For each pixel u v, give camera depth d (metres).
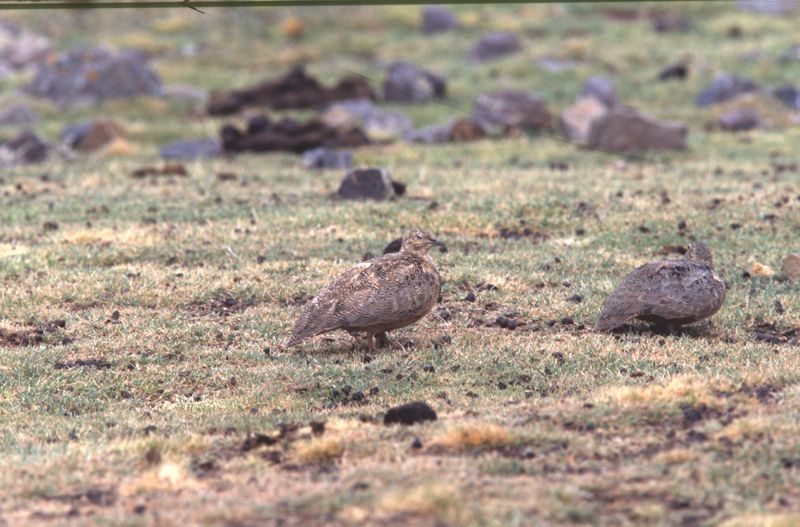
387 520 21.31
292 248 47.12
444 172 64.19
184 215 53.59
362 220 50.97
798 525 20.67
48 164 71.69
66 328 37.81
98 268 44.91
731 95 93.44
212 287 41.56
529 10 135.88
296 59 114.94
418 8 134.62
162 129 81.94
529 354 33.28
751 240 46.75
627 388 28.80
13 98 92.38
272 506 22.17
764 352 32.47
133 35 123.31
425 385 31.30
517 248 46.78
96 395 31.86
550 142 77.62
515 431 26.08
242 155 73.50
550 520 21.31
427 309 33.59
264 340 36.22
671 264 34.28
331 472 24.48
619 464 24.28
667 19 125.62
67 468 25.27
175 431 28.20
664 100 97.75
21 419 29.91
